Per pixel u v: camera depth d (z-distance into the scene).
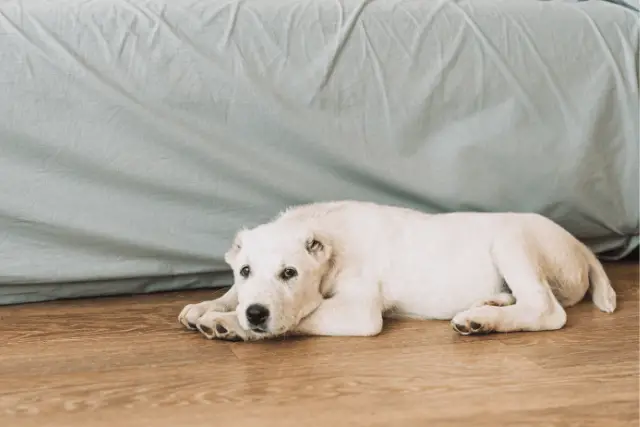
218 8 2.24
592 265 2.14
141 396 1.49
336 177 2.33
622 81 2.45
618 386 1.52
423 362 1.67
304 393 1.50
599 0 2.66
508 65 2.39
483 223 2.06
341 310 1.90
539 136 2.41
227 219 2.28
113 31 2.15
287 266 1.85
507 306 1.91
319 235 1.93
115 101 2.14
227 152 2.23
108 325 2.00
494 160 2.39
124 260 2.24
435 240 2.04
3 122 2.09
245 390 1.51
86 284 2.26
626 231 2.58
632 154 2.48
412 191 2.36
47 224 2.15
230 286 2.40
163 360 1.70
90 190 2.18
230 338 1.84
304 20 2.28
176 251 2.25
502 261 1.99
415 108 2.33
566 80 2.43
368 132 2.31
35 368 1.65
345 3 2.35
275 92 2.24
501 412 1.39
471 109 2.38
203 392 1.51
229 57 2.21
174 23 2.20
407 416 1.38
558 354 1.72
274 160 2.27
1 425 1.36
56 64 2.10
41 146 2.12
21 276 2.16
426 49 2.35
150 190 2.22
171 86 2.17
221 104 2.21
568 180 2.44
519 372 1.60
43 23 2.12
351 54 2.29
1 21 2.10
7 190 2.12
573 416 1.38
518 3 2.48
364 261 2.01
